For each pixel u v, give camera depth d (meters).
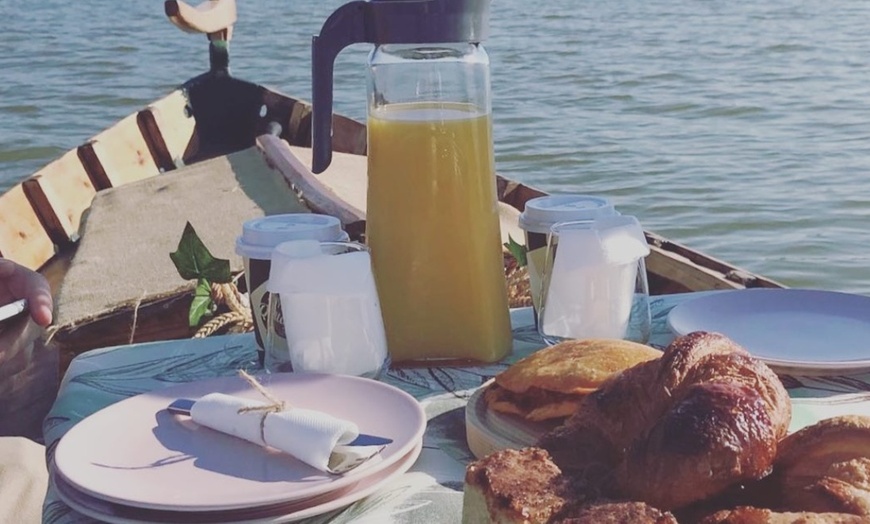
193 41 16.33
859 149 8.32
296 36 16.34
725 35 15.22
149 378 1.35
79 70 13.46
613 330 1.30
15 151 9.05
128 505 0.91
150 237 3.54
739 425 0.74
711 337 0.87
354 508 0.95
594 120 9.66
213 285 1.72
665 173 7.81
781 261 6.09
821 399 1.17
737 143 8.68
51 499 1.00
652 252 2.65
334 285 1.22
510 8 19.98
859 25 15.86
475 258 1.30
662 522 0.70
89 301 2.84
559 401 1.04
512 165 8.19
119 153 4.91
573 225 1.32
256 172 4.22
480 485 0.78
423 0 1.23
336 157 4.43
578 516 0.71
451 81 1.29
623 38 15.30
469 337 1.32
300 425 1.00
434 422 1.15
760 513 0.70
